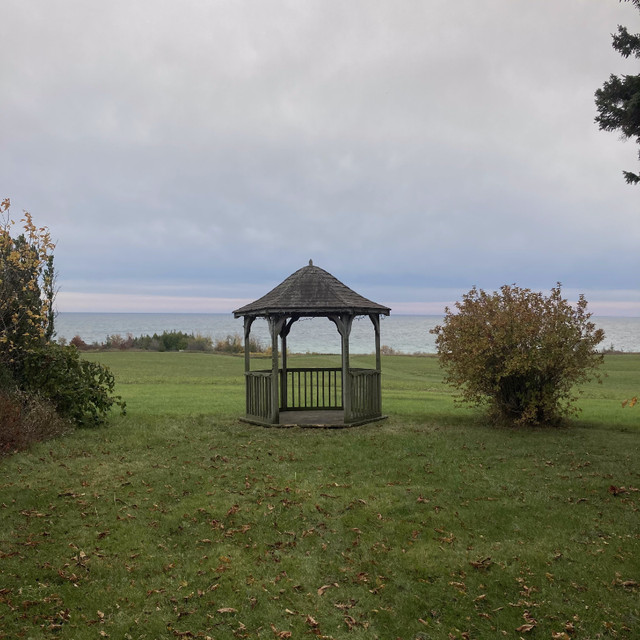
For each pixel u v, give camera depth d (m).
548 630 4.51
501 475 7.97
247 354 12.62
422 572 5.32
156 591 5.00
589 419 12.63
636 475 7.90
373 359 38.59
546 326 11.27
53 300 12.34
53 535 5.95
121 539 5.91
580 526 6.22
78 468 8.23
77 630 4.44
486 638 4.43
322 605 4.85
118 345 45.81
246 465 8.47
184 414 13.04
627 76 9.84
